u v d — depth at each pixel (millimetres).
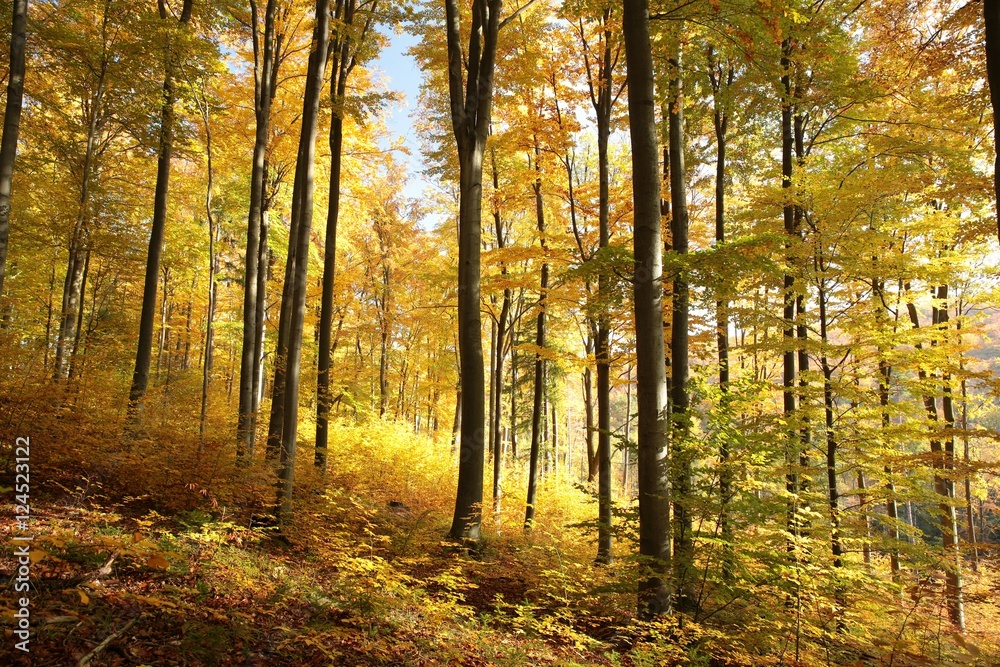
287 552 6633
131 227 12195
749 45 7504
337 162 11703
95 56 9469
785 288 9312
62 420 7160
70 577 3900
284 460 7734
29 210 11930
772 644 5445
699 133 13320
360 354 23891
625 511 6680
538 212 12438
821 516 6176
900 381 8875
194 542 5578
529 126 11523
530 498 12867
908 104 9766
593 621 6285
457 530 8758
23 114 10664
